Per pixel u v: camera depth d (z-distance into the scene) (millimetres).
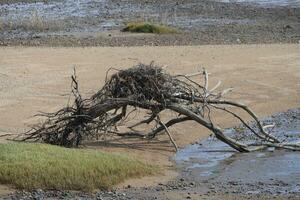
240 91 59438
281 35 97312
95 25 107938
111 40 92188
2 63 72500
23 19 111625
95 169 33312
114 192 32125
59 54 79000
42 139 40500
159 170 36125
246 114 51219
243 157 39625
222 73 67188
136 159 36875
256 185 33812
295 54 79188
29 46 86625
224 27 105750
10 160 33188
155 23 106938
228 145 42438
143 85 40375
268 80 64312
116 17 117188
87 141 42062
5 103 53719
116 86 40812
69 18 115000
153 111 41281
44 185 32000
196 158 39406
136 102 40188
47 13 121188
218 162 38500
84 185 32188
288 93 59094
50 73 66938
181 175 35719
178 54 78750
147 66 41000
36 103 53719
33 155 34188
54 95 56844
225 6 131000
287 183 34188
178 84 41281
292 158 39281
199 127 46594
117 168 34062
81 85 60938
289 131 46500
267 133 43594
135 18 115375
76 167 33000
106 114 41438
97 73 66688
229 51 81375
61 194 31453
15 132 44188
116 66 70312
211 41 91250
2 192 31281
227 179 35031
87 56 77375
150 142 42625
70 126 40312
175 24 109500
